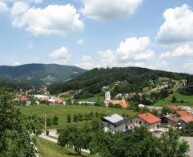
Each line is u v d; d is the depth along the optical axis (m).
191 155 88.00
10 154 30.58
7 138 31.41
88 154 107.00
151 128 160.00
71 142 103.62
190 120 178.25
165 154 55.09
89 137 101.94
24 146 32.28
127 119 159.88
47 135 140.12
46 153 70.06
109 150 63.06
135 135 57.09
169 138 56.31
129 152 55.84
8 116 32.97
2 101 33.09
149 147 54.91
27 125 34.66
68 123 181.12
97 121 126.06
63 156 77.69
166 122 180.88
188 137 139.38
